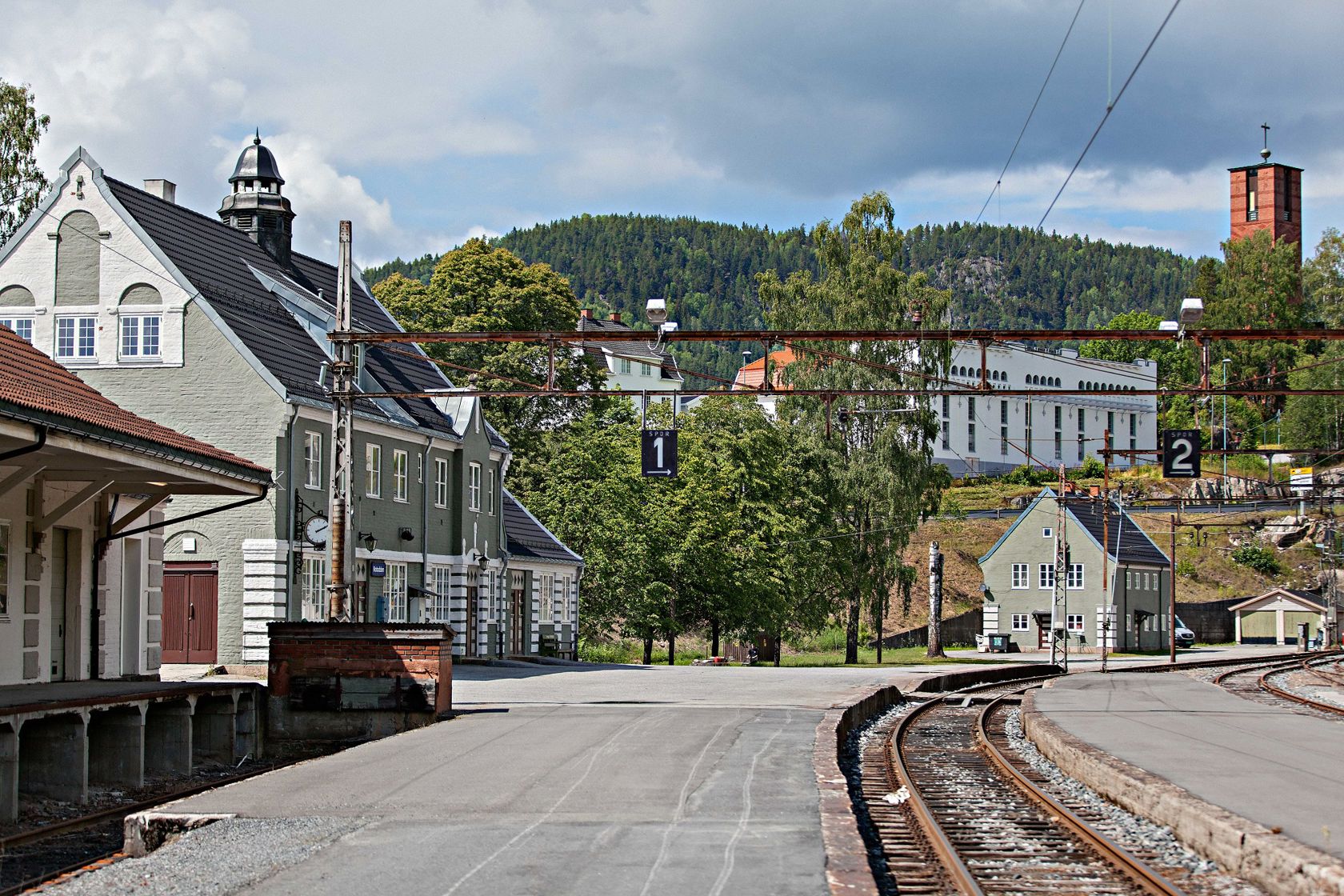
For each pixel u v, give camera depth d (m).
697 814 13.91
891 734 26.61
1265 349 122.69
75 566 27.50
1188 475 30.84
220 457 25.73
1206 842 13.45
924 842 14.34
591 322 157.00
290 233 49.16
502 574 52.84
